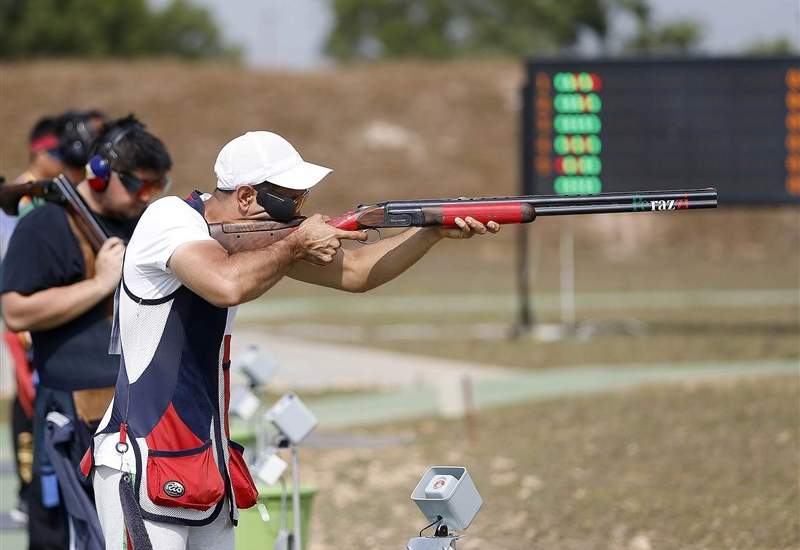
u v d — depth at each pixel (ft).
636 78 205.46
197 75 495.00
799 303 272.31
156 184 67.21
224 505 52.37
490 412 145.48
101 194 66.95
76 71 490.90
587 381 166.81
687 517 95.45
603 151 206.39
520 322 225.15
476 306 273.75
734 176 204.95
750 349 195.00
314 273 56.70
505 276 349.61
